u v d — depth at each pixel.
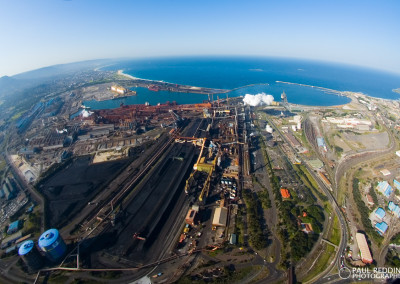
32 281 69.69
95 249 79.25
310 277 69.56
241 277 69.19
